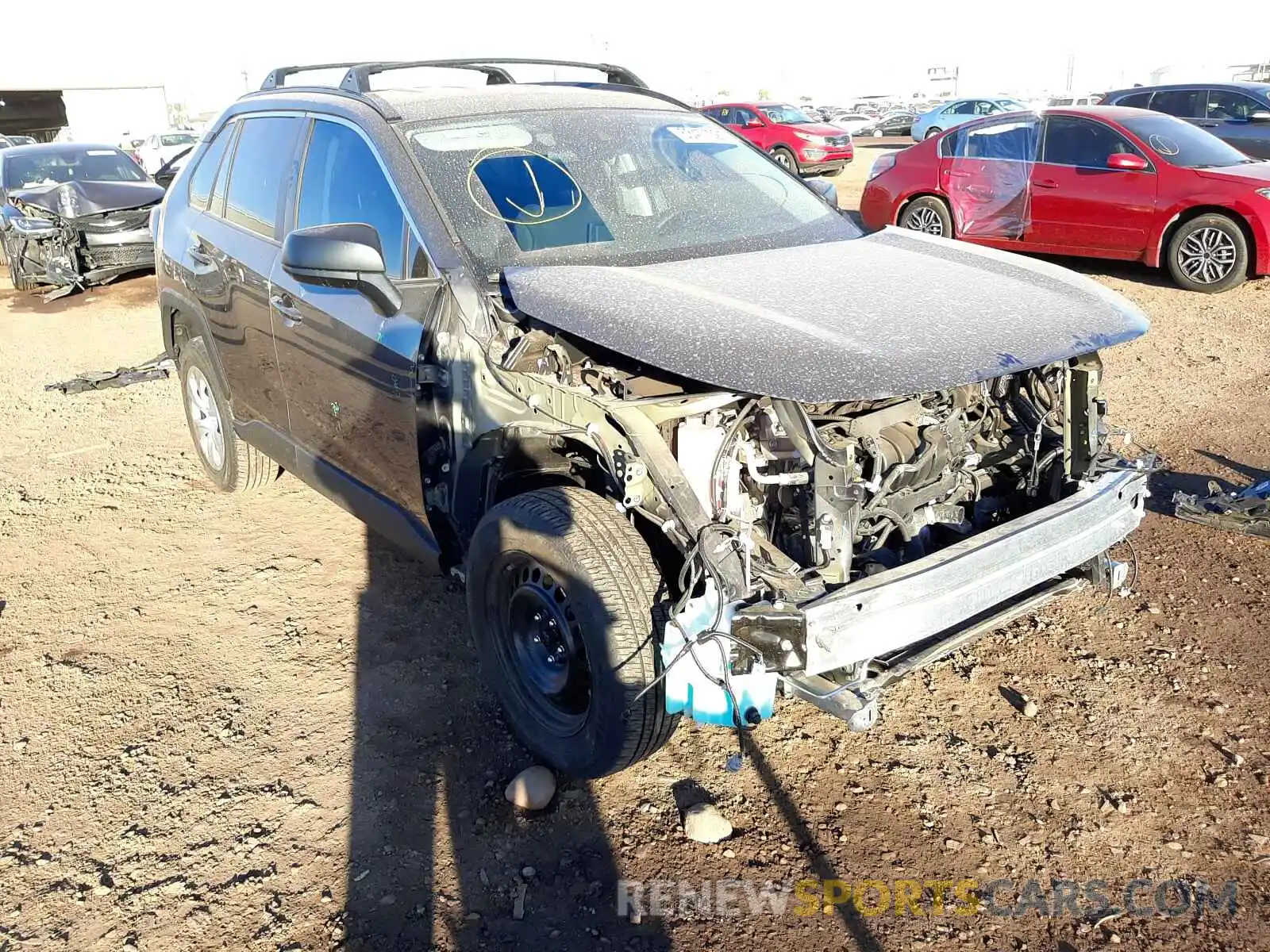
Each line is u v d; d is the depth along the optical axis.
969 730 3.29
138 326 9.92
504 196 3.54
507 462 3.18
